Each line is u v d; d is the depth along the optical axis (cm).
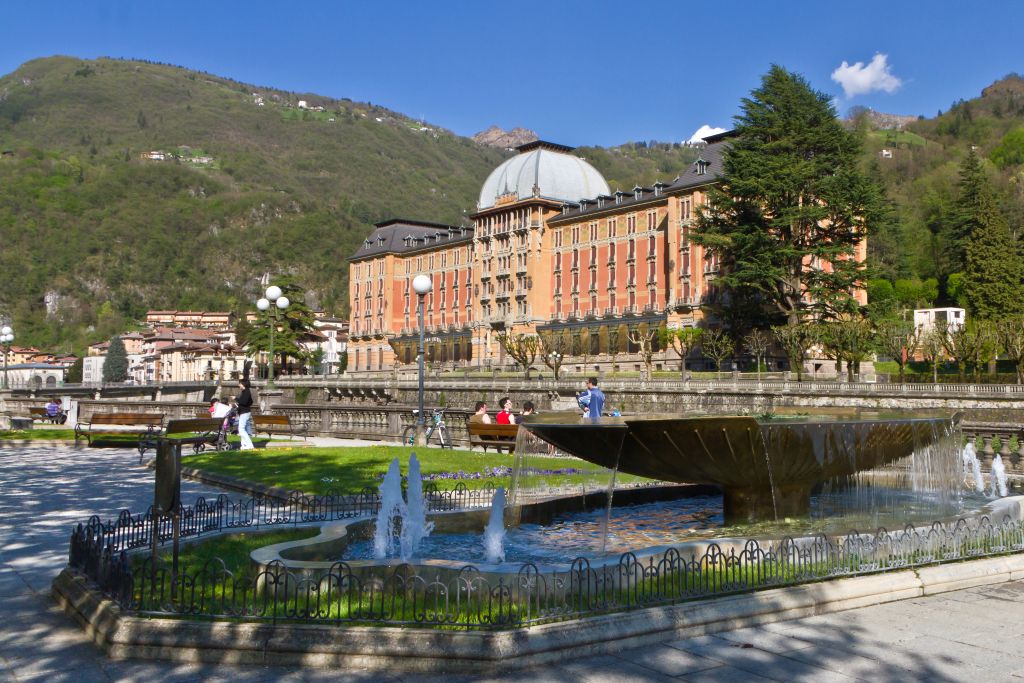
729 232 7306
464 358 12244
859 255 8856
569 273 10900
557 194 11556
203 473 1914
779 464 1151
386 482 1118
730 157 7262
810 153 7419
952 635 771
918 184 16038
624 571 877
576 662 696
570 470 1995
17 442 2927
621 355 9625
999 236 9588
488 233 11981
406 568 839
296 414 3422
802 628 793
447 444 2798
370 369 14200
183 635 714
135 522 1133
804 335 6306
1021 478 1845
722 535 1184
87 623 778
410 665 677
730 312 7525
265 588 769
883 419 1198
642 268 9788
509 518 1270
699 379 7088
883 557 973
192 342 16088
